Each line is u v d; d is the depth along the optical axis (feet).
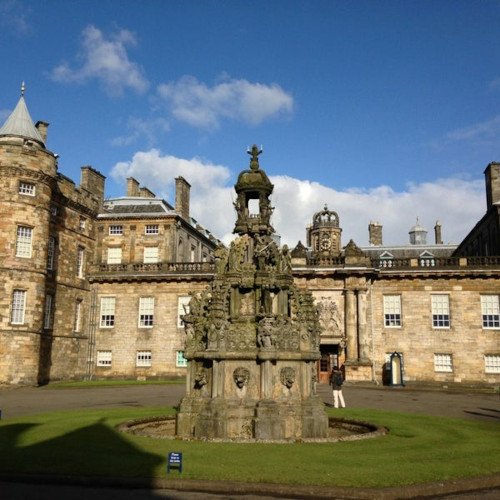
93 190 175.83
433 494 32.14
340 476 34.14
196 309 57.77
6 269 129.08
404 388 129.90
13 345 127.24
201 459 38.73
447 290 147.23
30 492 31.65
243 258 59.57
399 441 47.60
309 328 56.95
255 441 46.73
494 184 157.28
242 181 61.62
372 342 147.23
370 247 202.59
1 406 82.84
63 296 152.05
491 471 36.11
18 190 133.18
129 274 161.17
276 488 31.99
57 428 53.11
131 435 48.96
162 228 175.52
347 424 61.36
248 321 55.98
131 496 31.01
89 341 160.97
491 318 144.46
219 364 52.31
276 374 52.44
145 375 156.97
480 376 141.79
